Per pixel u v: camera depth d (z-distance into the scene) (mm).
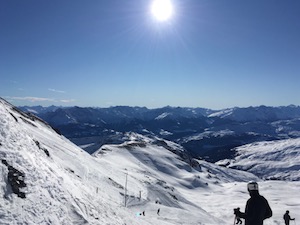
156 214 51000
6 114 17906
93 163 84812
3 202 10789
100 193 25375
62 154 58250
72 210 12906
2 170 12023
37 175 13367
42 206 11688
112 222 14758
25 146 15938
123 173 103812
